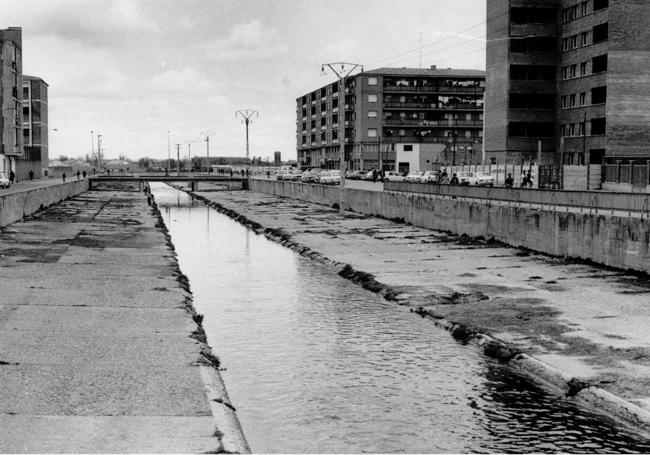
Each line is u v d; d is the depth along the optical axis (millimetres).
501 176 83625
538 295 24031
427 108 141750
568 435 12445
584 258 31094
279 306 23781
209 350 16781
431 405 13945
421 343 18750
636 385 14227
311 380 15516
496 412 13547
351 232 47562
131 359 14797
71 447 9875
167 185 163500
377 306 23719
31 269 27172
